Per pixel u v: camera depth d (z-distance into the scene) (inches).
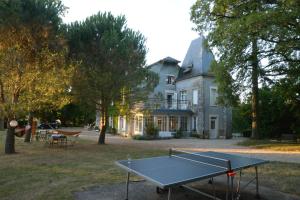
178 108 1227.2
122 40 649.6
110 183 275.9
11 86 492.1
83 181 284.8
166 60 1256.2
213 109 1162.0
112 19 668.7
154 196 233.6
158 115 1136.2
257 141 794.2
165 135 1096.8
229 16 622.2
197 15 714.2
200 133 1128.2
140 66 675.4
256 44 573.6
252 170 352.5
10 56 479.5
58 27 557.0
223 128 1181.7
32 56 519.8
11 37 495.5
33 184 274.1
